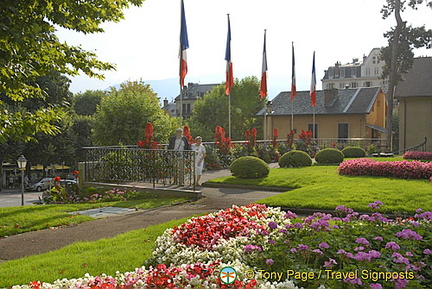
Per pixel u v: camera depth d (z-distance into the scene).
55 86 36.09
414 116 28.25
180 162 12.56
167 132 32.44
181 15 15.98
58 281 4.19
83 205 10.90
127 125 31.48
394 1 29.45
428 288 4.08
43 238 7.39
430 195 9.48
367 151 29.66
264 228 5.77
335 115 37.88
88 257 5.78
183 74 15.90
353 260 4.43
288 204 9.17
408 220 6.06
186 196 11.34
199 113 60.69
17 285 4.24
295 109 40.06
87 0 8.22
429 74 29.70
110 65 9.03
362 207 8.48
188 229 5.89
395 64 29.33
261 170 14.52
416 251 4.68
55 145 39.50
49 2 7.44
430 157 20.69
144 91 50.12
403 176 13.68
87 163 13.90
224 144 20.56
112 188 12.84
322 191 10.60
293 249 4.50
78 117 47.47
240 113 58.53
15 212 9.67
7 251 6.62
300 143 28.47
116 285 3.98
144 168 13.05
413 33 29.62
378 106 41.38
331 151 21.61
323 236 4.97
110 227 8.08
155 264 5.28
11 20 6.38
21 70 6.95
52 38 8.02
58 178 13.31
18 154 36.69
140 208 10.15
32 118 7.95
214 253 4.93
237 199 11.02
